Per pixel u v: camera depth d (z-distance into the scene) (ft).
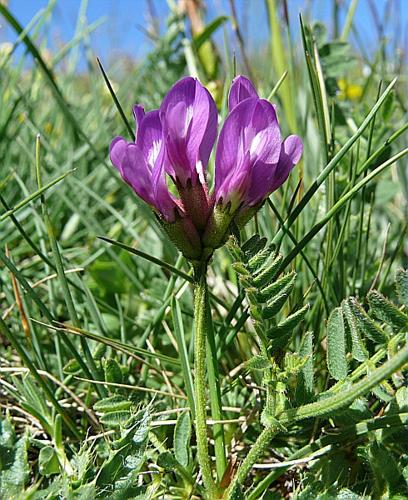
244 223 0.33
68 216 0.76
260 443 0.31
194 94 0.33
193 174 0.33
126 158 0.32
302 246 0.39
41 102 0.99
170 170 0.33
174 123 0.32
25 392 0.41
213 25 0.84
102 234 0.65
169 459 0.33
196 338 0.33
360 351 0.32
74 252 0.67
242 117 0.32
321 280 0.47
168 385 0.45
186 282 0.49
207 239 0.33
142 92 0.96
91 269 0.60
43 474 0.35
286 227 0.41
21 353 0.38
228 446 0.40
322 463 0.35
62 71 1.11
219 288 0.58
